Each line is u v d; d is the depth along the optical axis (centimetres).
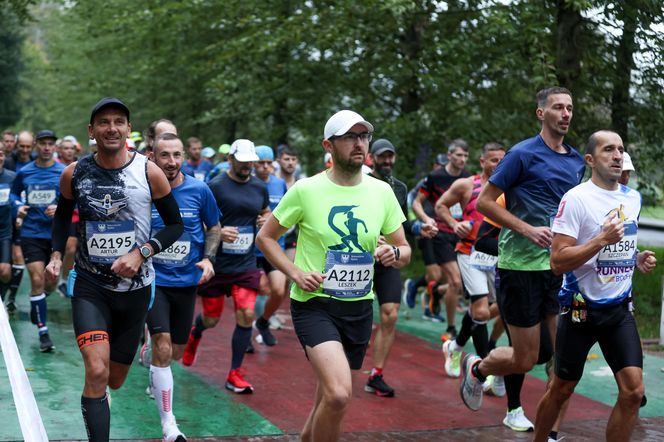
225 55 1586
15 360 394
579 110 1205
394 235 462
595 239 449
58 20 2997
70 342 845
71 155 1031
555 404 501
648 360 852
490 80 1372
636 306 1131
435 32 1365
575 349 484
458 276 941
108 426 432
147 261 463
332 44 1405
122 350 468
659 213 1320
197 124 2273
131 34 2073
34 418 348
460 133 1405
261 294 901
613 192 473
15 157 1157
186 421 601
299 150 1641
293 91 1595
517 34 1194
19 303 1062
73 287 455
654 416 659
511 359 567
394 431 595
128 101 2439
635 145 1224
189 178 602
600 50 1193
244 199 714
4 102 3509
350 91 1584
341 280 444
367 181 457
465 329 754
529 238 521
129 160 453
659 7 1079
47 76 3669
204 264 594
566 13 1142
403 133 1402
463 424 620
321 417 420
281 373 763
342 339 454
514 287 543
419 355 871
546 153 534
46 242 832
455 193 782
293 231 976
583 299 475
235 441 559
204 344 875
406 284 1131
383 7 1171
